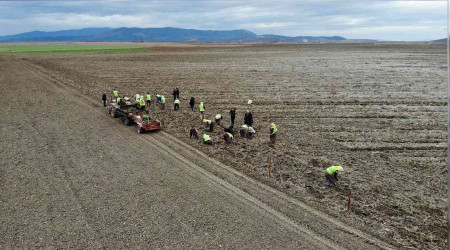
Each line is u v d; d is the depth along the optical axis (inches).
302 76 2105.1
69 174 620.4
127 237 434.0
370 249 418.9
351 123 1034.7
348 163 713.0
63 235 436.5
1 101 1229.7
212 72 2308.1
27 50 4579.2
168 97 1421.0
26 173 620.1
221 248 414.9
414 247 425.4
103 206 508.4
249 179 617.9
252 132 871.7
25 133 856.9
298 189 581.0
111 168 652.1
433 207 529.0
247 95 1481.3
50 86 1579.7
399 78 1991.9
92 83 1718.8
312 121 1058.1
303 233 450.6
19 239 426.3
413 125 1008.2
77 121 987.9
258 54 4318.4
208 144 809.5
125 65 2701.8
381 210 516.7
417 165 706.8
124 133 890.1
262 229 457.4
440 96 1438.2
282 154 757.3
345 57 3759.8
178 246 417.7
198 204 520.4
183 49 5447.8
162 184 587.2
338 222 479.8
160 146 792.9
